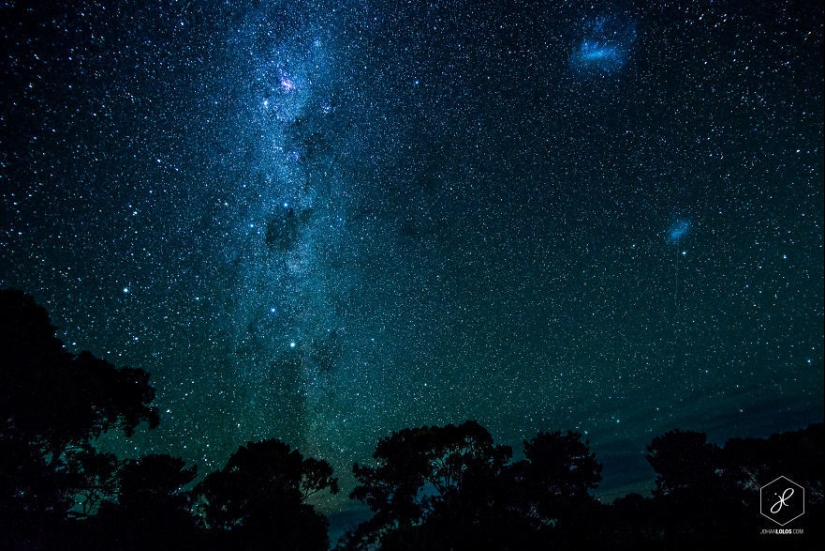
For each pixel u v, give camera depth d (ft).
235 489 26.68
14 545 18.17
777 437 41.98
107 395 23.90
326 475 31.60
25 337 20.62
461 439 32.01
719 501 35.76
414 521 29.53
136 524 21.22
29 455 19.80
